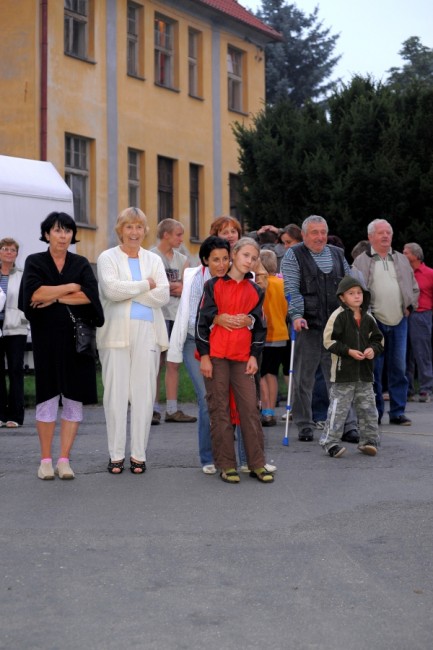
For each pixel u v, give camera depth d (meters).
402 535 8.45
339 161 27.22
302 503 9.61
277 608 6.60
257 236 17.50
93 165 33.06
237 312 10.52
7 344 15.23
